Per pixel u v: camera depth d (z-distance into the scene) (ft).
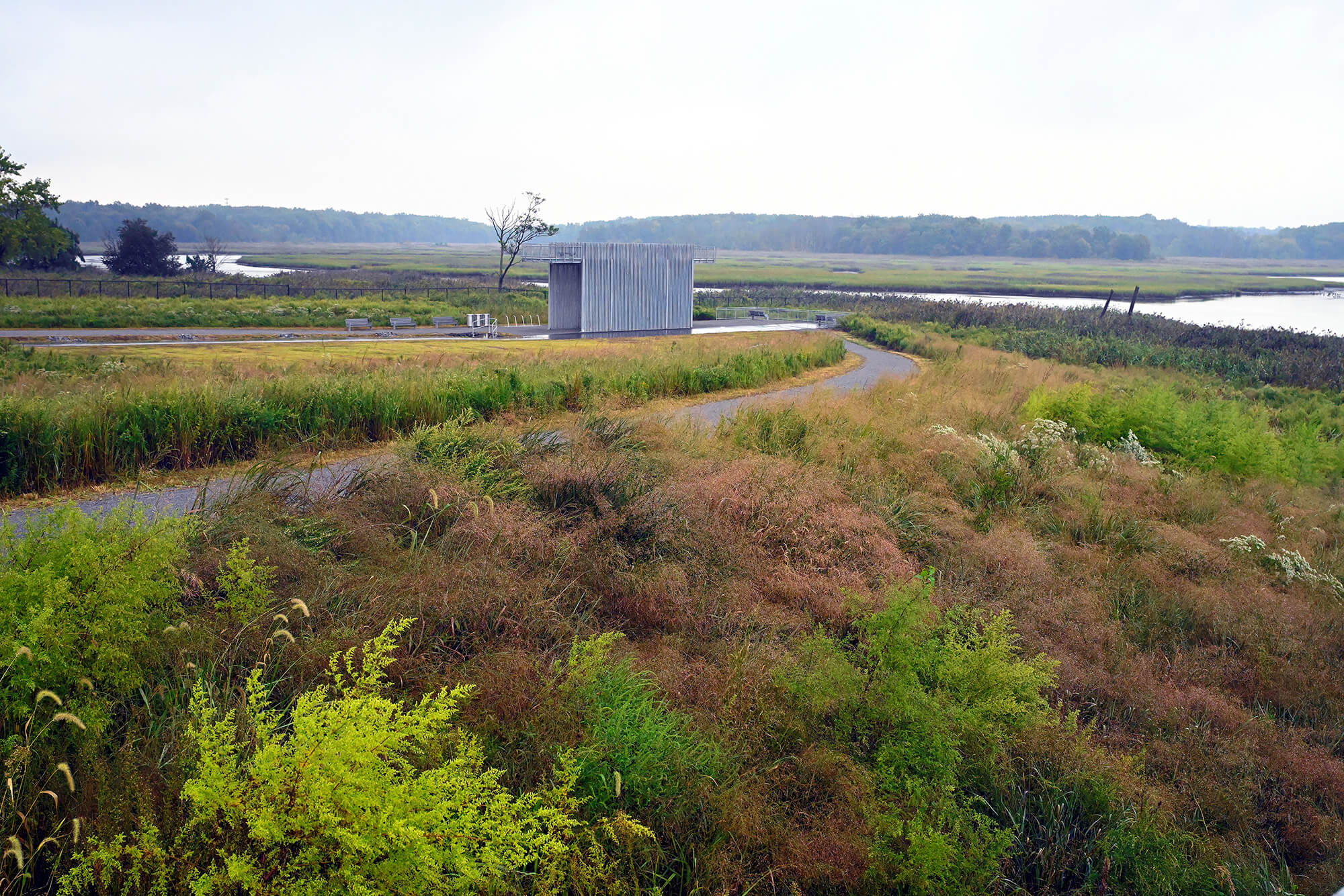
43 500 26.30
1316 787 16.92
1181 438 46.21
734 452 33.96
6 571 12.39
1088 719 18.67
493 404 41.86
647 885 11.91
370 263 433.48
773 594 21.33
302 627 15.24
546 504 23.41
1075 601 23.17
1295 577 27.07
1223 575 26.99
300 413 35.91
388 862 9.21
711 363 67.00
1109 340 114.73
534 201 184.55
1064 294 315.58
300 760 9.34
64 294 139.95
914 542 26.30
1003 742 15.94
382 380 41.24
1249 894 14.02
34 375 46.29
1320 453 48.03
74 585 12.50
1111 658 20.79
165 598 13.73
